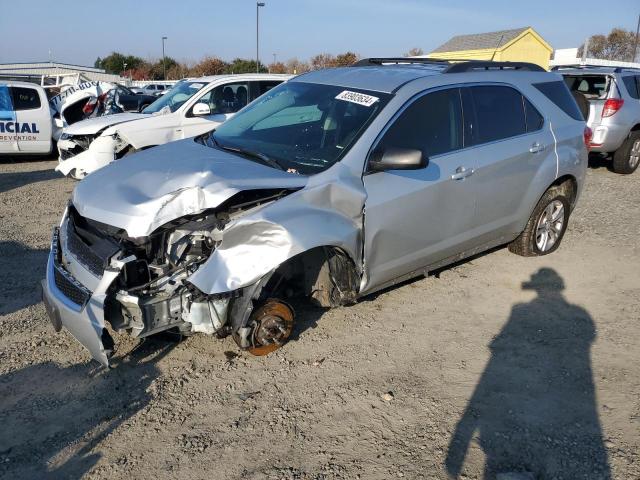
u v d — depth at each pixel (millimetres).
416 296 4914
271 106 4820
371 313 4570
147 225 3268
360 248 3904
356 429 3207
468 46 34562
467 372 3791
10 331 4156
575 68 10672
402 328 4352
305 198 3598
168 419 3260
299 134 4281
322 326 4332
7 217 7137
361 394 3525
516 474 2846
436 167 4293
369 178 3914
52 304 3537
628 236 6586
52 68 34750
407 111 4203
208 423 3236
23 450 2984
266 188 3502
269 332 3799
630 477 2879
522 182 5066
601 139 9852
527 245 5688
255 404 3410
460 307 4734
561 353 4043
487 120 4773
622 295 5016
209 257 3348
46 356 3854
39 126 11562
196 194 3363
